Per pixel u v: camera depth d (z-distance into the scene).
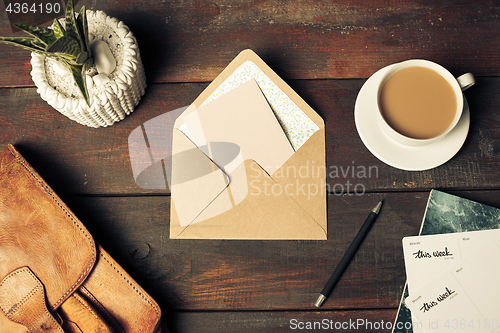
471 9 0.85
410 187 0.82
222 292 0.81
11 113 0.84
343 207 0.81
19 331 0.78
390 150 0.80
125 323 0.78
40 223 0.79
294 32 0.85
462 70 0.84
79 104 0.75
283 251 0.81
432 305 0.78
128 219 0.82
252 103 0.81
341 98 0.83
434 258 0.79
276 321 0.80
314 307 0.80
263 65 0.82
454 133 0.80
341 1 0.85
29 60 0.85
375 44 0.84
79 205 0.82
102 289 0.79
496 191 0.82
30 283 0.78
